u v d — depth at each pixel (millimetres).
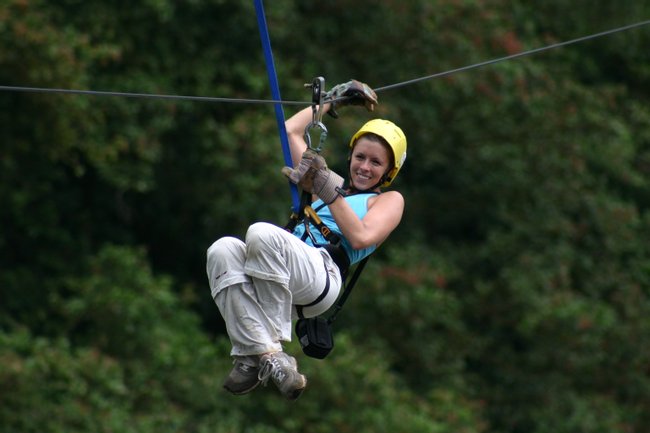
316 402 36156
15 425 32719
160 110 37219
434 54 42000
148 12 37000
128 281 36844
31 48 33844
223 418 36156
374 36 41500
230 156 37438
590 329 42219
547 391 42469
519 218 44281
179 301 39750
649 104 50625
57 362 34062
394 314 39969
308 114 17328
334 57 41406
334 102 16984
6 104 35219
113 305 35844
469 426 39094
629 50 49219
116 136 36156
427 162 43062
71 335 37125
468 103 42969
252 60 39500
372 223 15477
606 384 43969
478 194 44938
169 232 42344
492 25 42969
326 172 15336
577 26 48375
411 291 39844
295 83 39000
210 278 15141
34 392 33344
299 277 15078
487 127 43781
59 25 35906
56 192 40531
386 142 16156
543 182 44406
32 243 39000
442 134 43594
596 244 45219
